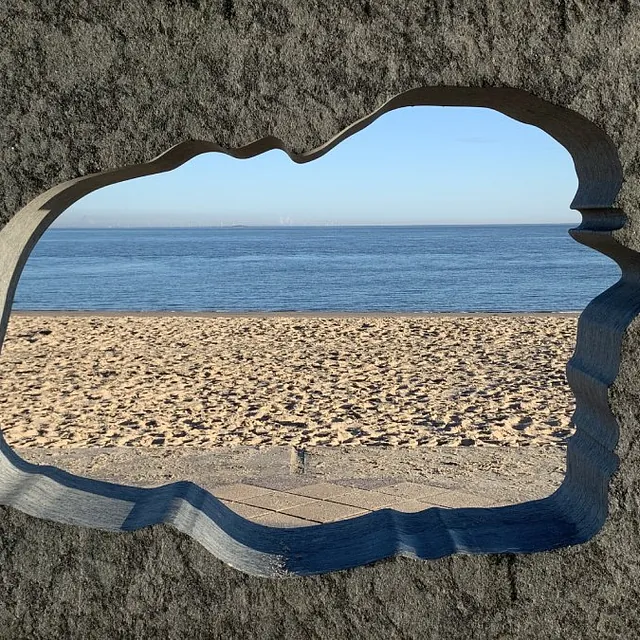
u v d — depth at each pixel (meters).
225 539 2.64
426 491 5.14
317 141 2.39
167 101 2.37
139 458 6.08
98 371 10.33
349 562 2.50
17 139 2.37
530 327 14.38
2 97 2.35
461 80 2.39
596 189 2.62
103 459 6.07
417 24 2.37
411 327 14.55
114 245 122.19
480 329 14.16
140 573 2.45
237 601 2.45
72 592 2.45
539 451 6.19
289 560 2.60
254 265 58.62
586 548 2.47
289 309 25.17
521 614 2.47
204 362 10.95
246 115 2.38
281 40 2.36
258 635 2.46
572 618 2.48
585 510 2.68
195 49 2.36
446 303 26.80
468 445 6.42
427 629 2.46
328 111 2.38
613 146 2.41
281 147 2.53
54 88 2.36
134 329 14.73
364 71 2.38
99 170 2.38
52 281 40.69
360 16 2.37
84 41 2.35
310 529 2.89
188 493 2.86
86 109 2.36
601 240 2.51
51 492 2.65
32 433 6.99
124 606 2.46
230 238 173.75
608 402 2.45
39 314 18.11
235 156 2.57
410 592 2.45
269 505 4.89
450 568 2.45
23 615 2.46
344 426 7.14
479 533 2.65
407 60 2.38
